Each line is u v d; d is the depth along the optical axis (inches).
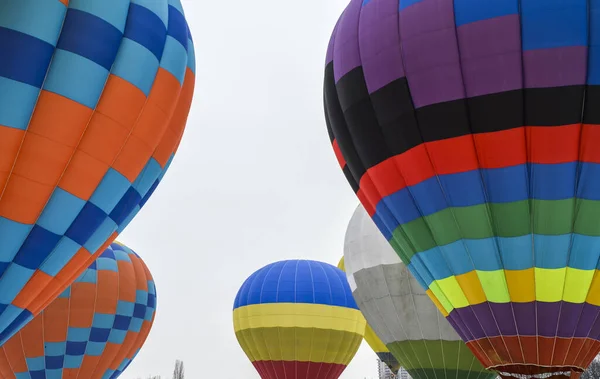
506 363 473.7
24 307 424.5
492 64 454.6
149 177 497.0
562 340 462.3
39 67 396.2
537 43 444.8
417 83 482.3
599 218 446.6
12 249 406.3
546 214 453.7
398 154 504.1
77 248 438.6
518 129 451.2
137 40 448.1
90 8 422.0
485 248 471.2
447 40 470.0
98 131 426.6
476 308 481.7
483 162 465.4
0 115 386.9
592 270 457.4
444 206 484.7
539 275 460.8
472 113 463.2
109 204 450.6
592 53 437.4
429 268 510.0
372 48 512.7
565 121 441.7
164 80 473.1
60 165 412.5
